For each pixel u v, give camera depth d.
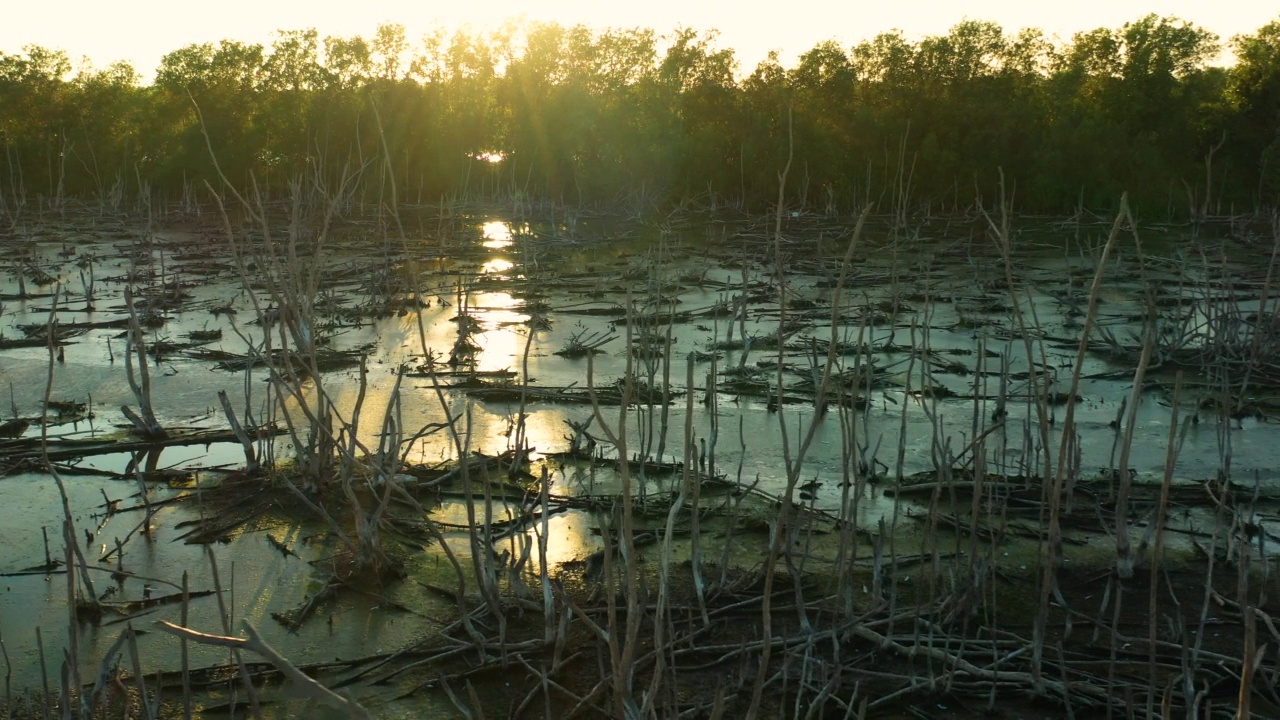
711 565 7.27
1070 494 7.85
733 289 19.80
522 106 49.00
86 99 51.88
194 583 7.08
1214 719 5.34
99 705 5.31
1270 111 42.12
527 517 7.88
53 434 10.39
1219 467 9.29
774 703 5.55
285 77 48.22
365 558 7.15
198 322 16.59
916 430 10.60
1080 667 5.87
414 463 9.27
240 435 9.05
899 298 18.62
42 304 18.38
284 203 38.66
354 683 5.86
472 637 6.08
